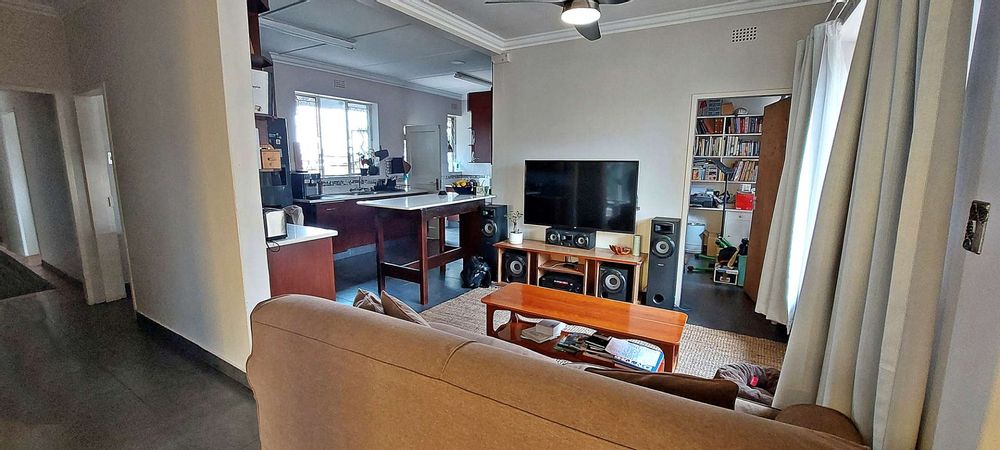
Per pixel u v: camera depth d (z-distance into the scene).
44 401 2.30
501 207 4.64
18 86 3.15
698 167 5.65
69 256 4.35
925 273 1.02
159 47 2.39
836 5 2.76
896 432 1.07
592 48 4.11
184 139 2.37
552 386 0.93
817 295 1.54
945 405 0.93
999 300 0.74
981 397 0.76
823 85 2.60
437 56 5.66
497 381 0.98
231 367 2.50
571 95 4.27
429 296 4.24
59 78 3.37
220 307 2.45
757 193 4.13
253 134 2.21
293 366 1.36
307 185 5.80
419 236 3.93
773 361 2.88
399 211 4.02
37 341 3.03
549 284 4.27
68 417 2.17
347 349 1.22
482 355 1.05
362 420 1.22
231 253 2.27
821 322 1.54
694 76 3.70
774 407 1.56
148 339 3.06
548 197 4.29
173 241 2.69
